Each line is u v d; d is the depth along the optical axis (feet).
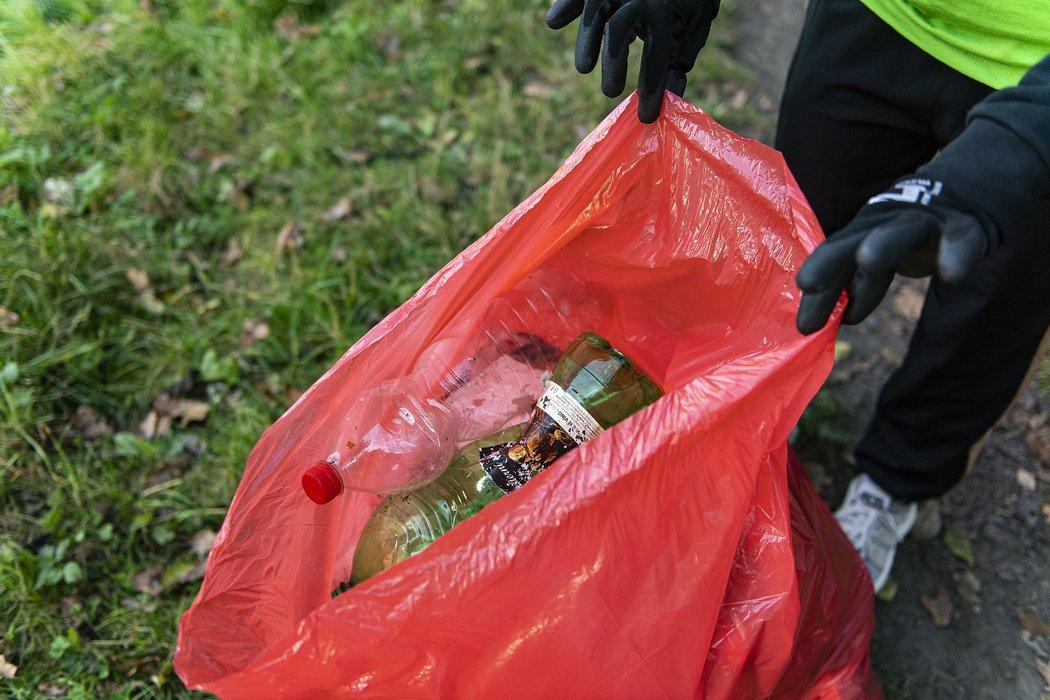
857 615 4.27
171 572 5.08
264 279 6.63
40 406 5.70
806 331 2.55
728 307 3.40
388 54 8.26
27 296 6.16
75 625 4.82
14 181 6.97
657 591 2.81
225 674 3.02
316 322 6.27
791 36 8.75
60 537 5.15
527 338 3.90
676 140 3.34
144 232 6.77
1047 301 3.78
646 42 3.08
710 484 2.79
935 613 5.21
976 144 2.51
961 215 2.36
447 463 3.43
